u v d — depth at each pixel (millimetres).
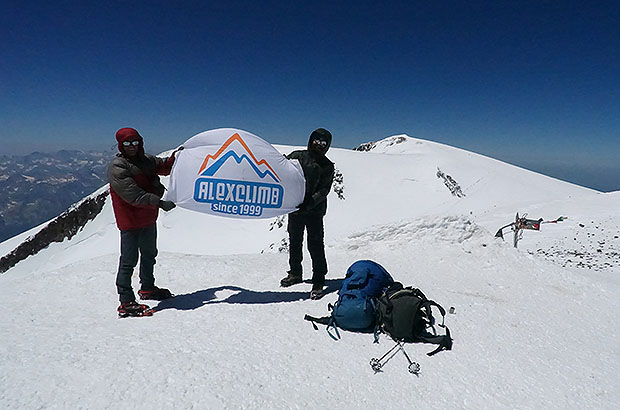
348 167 67938
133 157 4375
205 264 6668
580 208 27094
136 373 3127
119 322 4348
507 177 79562
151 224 4793
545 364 3930
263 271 6617
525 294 6133
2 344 3584
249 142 4812
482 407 3170
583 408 3244
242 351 3684
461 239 8062
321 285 5398
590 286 6559
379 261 7512
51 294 5379
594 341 4688
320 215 5262
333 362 3652
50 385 2906
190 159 4645
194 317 4527
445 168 76438
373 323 4402
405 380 3449
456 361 3816
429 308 4211
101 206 67125
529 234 20344
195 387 2996
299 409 2941
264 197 4809
